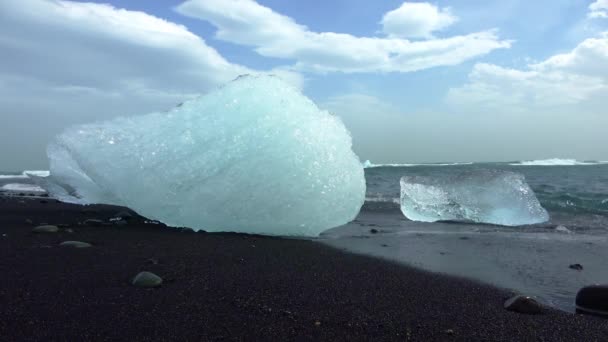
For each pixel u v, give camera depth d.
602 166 19.28
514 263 3.17
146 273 2.34
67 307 1.90
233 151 4.23
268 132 4.34
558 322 1.92
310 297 2.20
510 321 1.93
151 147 4.43
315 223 4.33
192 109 4.67
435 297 2.29
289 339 1.65
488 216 5.55
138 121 4.84
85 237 3.67
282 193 4.20
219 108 4.55
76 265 2.66
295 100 4.77
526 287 2.55
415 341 1.68
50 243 3.32
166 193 4.19
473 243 3.98
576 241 4.08
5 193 8.73
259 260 3.05
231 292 2.23
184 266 2.76
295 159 4.29
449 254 3.48
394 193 9.49
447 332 1.78
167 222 4.33
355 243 3.95
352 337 1.70
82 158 4.61
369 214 6.27
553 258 3.35
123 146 4.56
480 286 2.54
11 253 2.94
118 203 5.00
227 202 4.14
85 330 1.65
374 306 2.10
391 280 2.62
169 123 4.61
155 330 1.68
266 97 4.60
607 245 3.89
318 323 1.83
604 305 2.06
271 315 1.90
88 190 5.12
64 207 5.89
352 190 4.68
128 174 4.35
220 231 4.31
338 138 4.80
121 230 4.15
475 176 6.07
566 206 6.73
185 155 4.26
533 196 5.72
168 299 2.07
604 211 6.24
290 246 3.68
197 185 4.15
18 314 1.80
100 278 2.39
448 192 5.84
